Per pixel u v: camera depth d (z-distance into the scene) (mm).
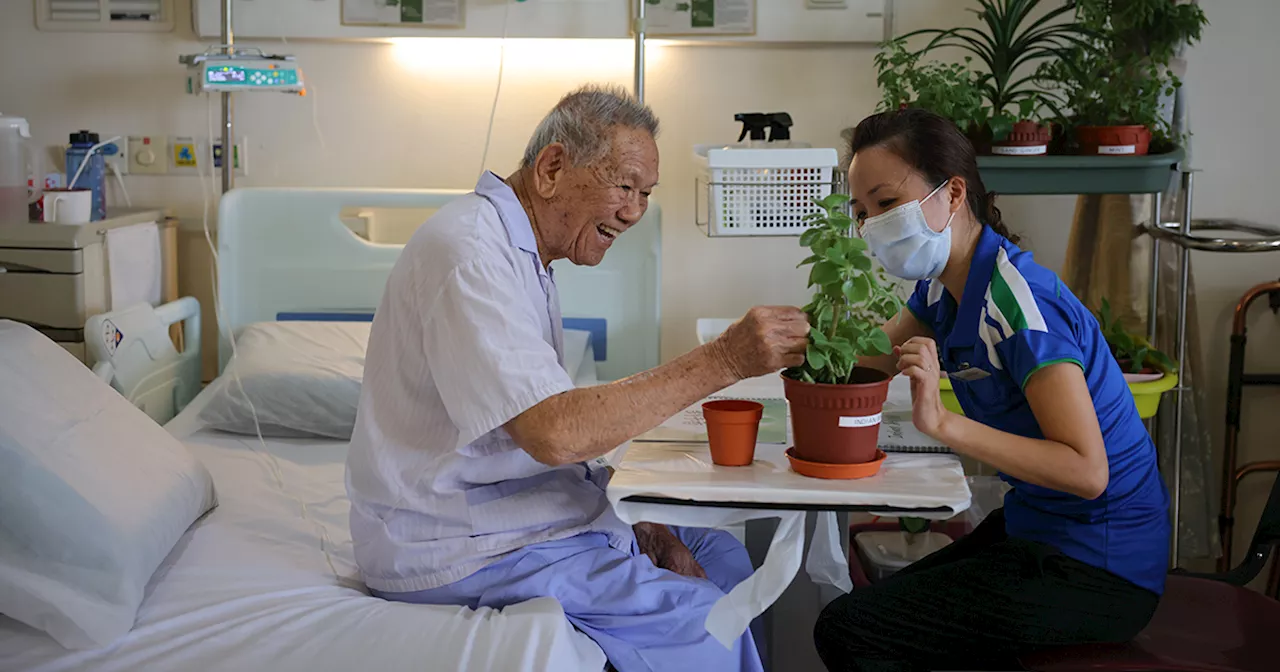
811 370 1406
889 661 1585
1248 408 2994
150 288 2787
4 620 1470
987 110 2357
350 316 2779
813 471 1391
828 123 2914
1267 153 2916
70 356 1862
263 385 2381
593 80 2891
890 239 1562
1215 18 2861
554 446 1389
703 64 2887
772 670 1995
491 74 2891
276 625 1456
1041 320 1477
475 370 1420
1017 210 2951
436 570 1536
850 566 2418
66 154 2746
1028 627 1523
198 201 2936
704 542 1887
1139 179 2352
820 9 2820
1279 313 2957
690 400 1414
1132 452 1551
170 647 1404
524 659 1337
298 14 2803
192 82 2629
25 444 1509
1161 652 1518
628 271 2791
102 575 1462
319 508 1962
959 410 2316
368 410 1571
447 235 1506
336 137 2918
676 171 2932
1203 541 2766
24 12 2848
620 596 1531
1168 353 2684
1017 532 1624
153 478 1715
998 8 2768
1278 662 1487
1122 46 2570
